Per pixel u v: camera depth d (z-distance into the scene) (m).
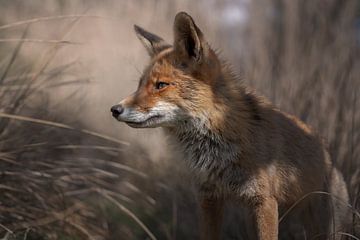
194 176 9.67
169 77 9.24
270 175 9.21
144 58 16.25
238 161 9.20
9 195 10.44
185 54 9.27
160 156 13.32
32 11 18.73
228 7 17.75
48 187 10.98
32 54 16.20
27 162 10.83
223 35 16.97
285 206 9.86
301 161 9.79
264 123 9.45
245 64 15.05
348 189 10.87
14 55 11.04
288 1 16.19
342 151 11.66
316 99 12.79
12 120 10.80
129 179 13.10
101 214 11.90
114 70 16.38
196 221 12.15
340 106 12.23
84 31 17.36
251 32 16.72
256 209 9.21
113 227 11.97
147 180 12.98
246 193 9.21
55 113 12.38
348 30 16.02
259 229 9.16
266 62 14.57
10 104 10.77
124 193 12.91
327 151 10.62
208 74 9.23
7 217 10.38
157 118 9.23
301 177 9.74
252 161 9.16
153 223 12.33
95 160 12.11
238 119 9.22
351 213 10.38
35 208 10.66
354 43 15.60
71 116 13.12
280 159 9.42
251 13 17.17
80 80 13.41
